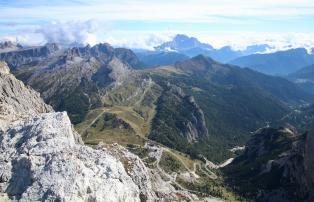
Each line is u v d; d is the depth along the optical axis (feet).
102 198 492.54
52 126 604.08
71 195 472.03
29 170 510.58
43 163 520.42
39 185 485.97
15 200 482.69
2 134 614.75
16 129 611.88
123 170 562.66
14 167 524.11
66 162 512.22
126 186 536.83
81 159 542.57
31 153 539.29
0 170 521.24
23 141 580.30
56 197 467.93
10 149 564.71
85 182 492.95
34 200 471.21
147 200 647.15
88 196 486.38
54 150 545.85
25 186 497.46
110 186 513.04
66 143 571.69
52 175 495.00
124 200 523.29
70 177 490.49
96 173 525.34
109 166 544.62
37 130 590.96
